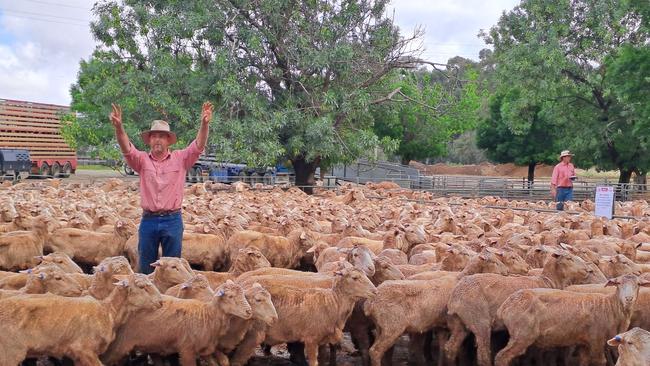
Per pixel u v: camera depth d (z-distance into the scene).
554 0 42.72
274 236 15.28
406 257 13.62
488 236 15.86
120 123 11.12
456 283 10.48
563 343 9.73
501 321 10.09
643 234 17.00
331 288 10.27
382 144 38.38
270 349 11.80
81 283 10.55
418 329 10.30
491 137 58.78
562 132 47.97
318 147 35.66
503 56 44.56
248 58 36.44
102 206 19.62
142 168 11.41
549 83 42.19
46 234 14.85
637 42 41.44
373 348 10.29
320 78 37.66
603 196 21.11
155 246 11.57
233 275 11.71
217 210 20.12
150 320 9.32
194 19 34.47
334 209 21.58
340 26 37.09
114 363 9.35
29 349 8.44
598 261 12.42
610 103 43.97
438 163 106.31
